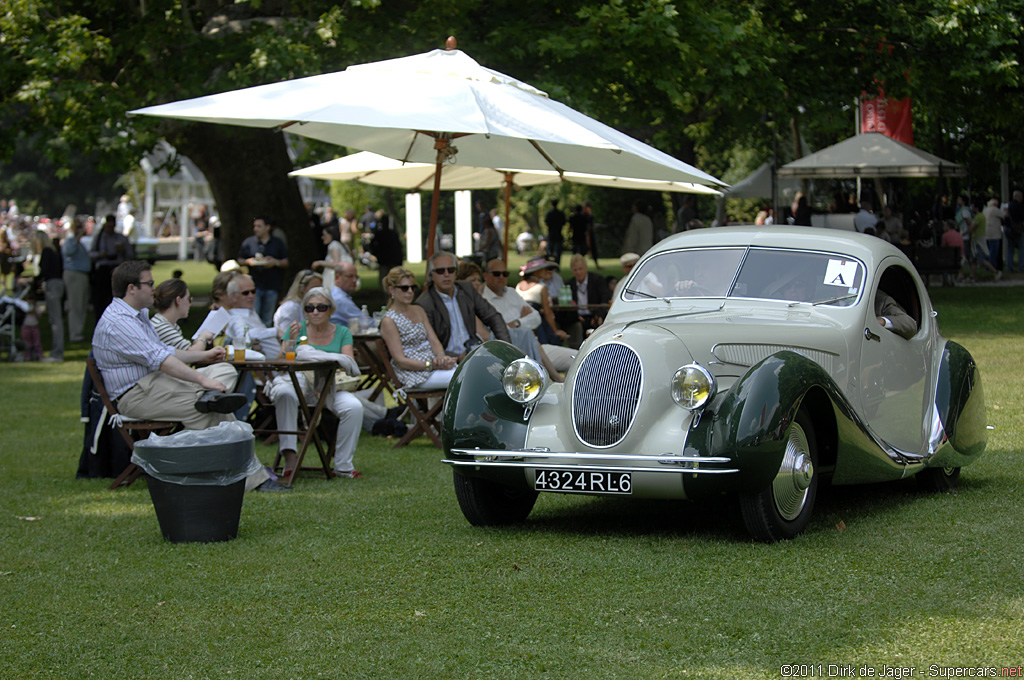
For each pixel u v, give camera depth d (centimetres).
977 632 839
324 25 3166
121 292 1538
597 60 3322
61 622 927
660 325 1245
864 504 1364
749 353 1233
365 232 7831
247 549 1175
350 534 1240
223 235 4709
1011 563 1036
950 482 1451
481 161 2127
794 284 1374
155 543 1212
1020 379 2475
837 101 4462
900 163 4794
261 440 1984
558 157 2025
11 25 3234
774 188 5106
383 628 893
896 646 814
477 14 3506
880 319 1376
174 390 1516
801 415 1162
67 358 3566
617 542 1176
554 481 1173
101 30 3472
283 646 855
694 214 5362
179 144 4034
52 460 1812
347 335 1769
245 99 1658
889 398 1357
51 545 1205
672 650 820
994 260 5878
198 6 3828
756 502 1126
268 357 1905
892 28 4303
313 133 2058
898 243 5103
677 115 3994
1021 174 7381
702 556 1097
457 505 1402
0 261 5094
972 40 4328
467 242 3231
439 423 2033
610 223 8494
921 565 1040
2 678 798
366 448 1892
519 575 1046
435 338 1925
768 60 3797
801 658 795
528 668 793
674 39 3155
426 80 1714
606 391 1174
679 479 1117
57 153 3603
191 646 859
